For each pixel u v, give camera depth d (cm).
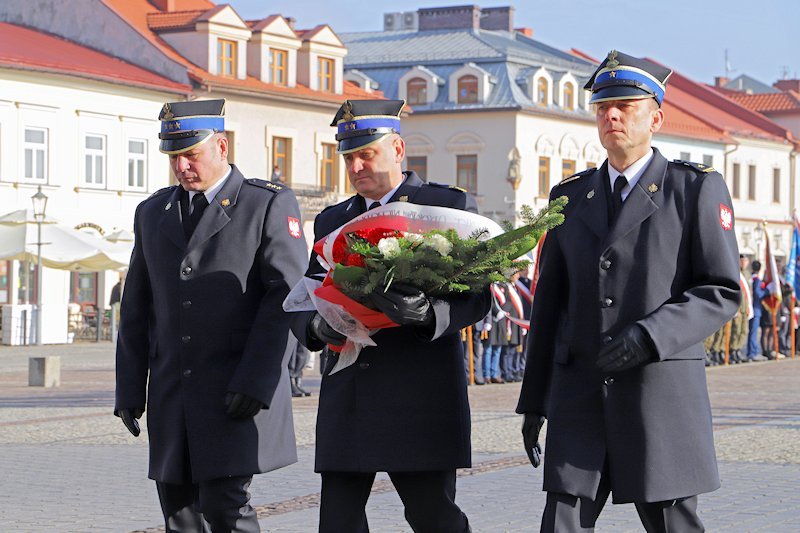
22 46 5250
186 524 827
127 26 5650
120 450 1595
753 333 3694
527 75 7475
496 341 2781
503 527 1033
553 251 702
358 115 745
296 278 799
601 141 687
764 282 3734
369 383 734
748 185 9050
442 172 7506
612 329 672
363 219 698
